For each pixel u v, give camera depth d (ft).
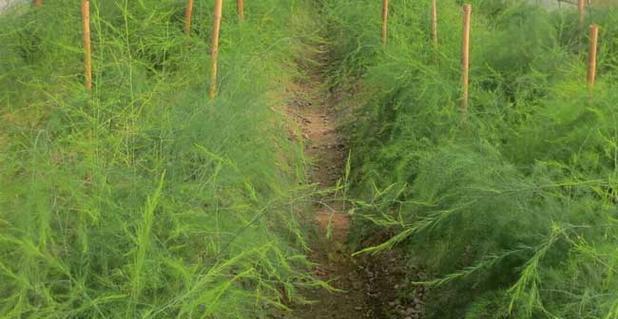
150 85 14.62
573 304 8.86
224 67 15.99
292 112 22.33
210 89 14.47
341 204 17.26
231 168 11.71
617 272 8.98
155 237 9.14
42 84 14.28
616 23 19.51
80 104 11.82
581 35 19.56
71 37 16.06
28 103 13.92
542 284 9.84
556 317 8.72
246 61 16.34
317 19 28.22
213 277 9.45
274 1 23.56
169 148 11.32
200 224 10.09
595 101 12.58
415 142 14.89
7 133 11.13
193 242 10.25
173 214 9.38
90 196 9.45
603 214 9.92
